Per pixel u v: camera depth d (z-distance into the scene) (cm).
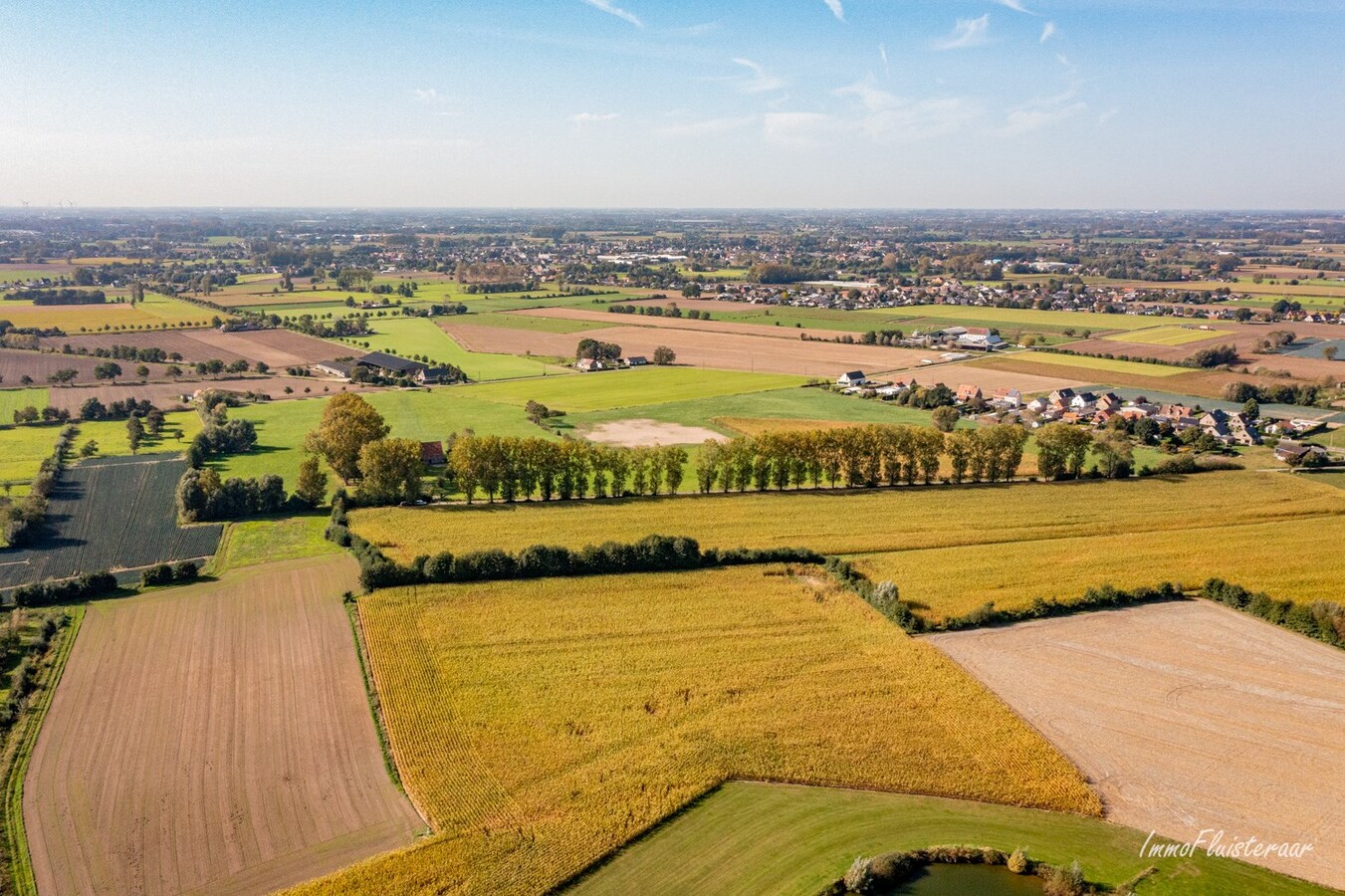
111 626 8425
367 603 8862
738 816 5734
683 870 5250
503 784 5988
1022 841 5519
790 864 5309
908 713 6875
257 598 9106
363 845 5453
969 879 5250
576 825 5578
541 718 6812
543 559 9569
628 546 9788
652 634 8231
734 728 6662
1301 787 6034
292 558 10281
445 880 5091
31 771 6138
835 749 6406
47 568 9912
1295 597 9106
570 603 8906
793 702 7031
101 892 5034
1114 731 6731
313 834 5544
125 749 6406
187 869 5222
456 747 6431
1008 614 8606
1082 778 6141
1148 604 9019
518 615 8619
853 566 9931
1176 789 6028
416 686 7275
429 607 8781
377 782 6075
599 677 7438
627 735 6581
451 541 10731
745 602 8938
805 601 8975
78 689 7250
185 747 6450
